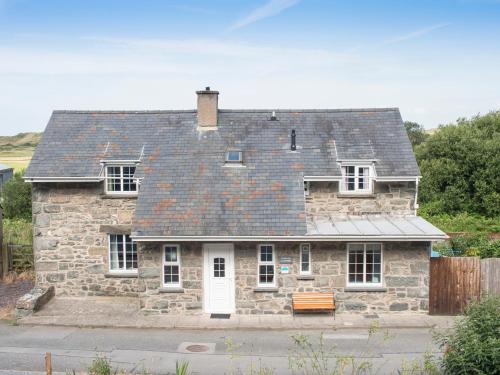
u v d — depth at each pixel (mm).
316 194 20219
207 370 13820
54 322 17844
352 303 18375
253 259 18344
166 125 22625
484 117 45562
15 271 23969
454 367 11172
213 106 22297
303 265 18484
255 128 22297
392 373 13438
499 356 10625
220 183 19625
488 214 36406
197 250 18375
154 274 18422
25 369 13742
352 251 18391
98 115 23141
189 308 18516
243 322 17734
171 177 19938
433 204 38125
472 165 37625
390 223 19141
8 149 113750
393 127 22125
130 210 20391
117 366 14047
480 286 18266
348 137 21641
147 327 17422
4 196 40906
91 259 20562
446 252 24391
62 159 20719
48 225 20500
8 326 17594
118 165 20641
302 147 21141
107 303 19875
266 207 18609
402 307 18375
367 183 20562
